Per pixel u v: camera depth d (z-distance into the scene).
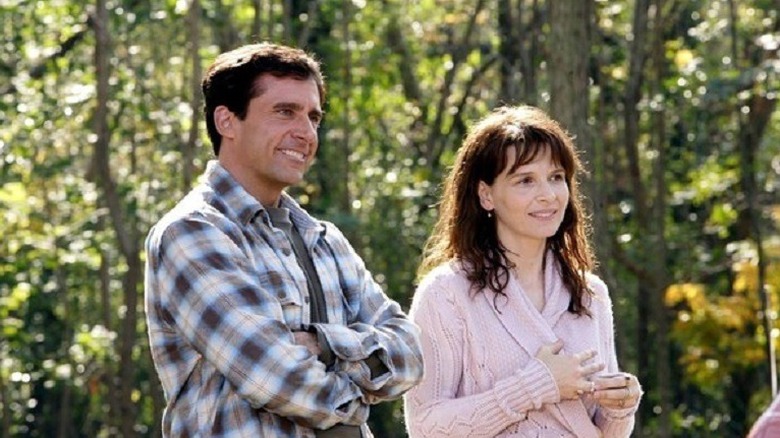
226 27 30.62
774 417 6.50
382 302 7.63
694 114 33.66
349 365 7.14
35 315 37.09
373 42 35.06
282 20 32.09
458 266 8.53
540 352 8.27
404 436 34.12
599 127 31.47
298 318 7.20
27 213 29.03
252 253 7.21
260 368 6.92
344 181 31.47
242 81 7.35
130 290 30.67
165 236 7.16
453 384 8.46
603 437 8.34
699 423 37.22
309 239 7.47
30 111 28.98
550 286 8.53
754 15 34.09
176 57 33.03
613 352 8.73
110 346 32.91
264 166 7.34
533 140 8.35
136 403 37.81
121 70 30.62
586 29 21.44
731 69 29.73
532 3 33.62
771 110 33.81
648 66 34.91
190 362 7.17
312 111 7.44
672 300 33.69
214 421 7.04
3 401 31.95
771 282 32.41
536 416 8.29
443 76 38.25
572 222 8.55
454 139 37.16
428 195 32.88
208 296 7.02
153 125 31.69
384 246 32.22
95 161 32.59
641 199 33.56
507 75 34.22
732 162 34.91
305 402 6.94
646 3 32.34
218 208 7.27
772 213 33.53
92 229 33.25
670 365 39.59
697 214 38.72
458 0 37.38
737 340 32.94
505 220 8.41
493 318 8.45
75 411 41.12
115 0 29.83
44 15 29.61
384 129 36.56
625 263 31.64
